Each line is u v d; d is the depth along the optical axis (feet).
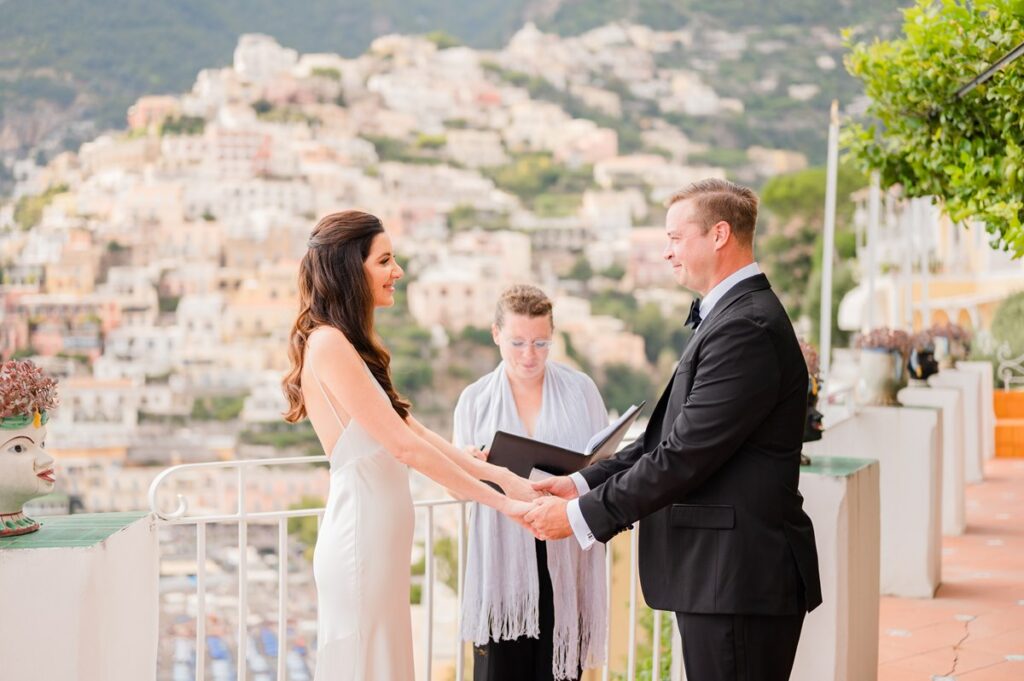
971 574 17.34
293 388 7.54
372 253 7.42
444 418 270.46
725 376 7.14
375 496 7.29
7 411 6.24
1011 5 11.30
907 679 11.93
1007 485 26.37
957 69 13.01
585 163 320.70
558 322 281.33
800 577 7.24
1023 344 40.16
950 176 14.11
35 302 275.80
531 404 9.32
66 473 241.35
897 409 16.28
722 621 7.17
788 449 7.34
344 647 7.21
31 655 6.08
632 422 8.68
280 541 7.73
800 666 9.66
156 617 7.41
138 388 264.52
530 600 8.62
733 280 7.57
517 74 343.26
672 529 7.43
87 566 6.12
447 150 323.78
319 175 310.04
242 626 7.62
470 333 279.90
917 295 53.11
